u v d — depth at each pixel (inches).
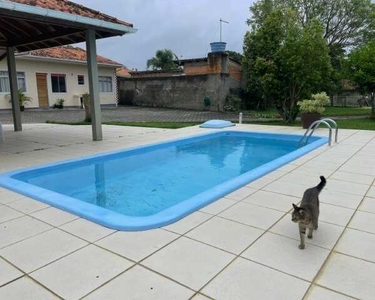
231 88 791.7
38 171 209.8
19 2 222.7
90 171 244.4
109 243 103.4
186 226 115.8
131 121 541.3
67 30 313.4
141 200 185.6
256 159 294.4
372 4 922.1
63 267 89.7
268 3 917.2
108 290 79.3
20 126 402.3
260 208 133.6
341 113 699.4
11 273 87.0
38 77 765.3
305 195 109.4
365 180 175.2
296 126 439.2
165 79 853.2
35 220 123.0
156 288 79.9
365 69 496.7
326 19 954.1
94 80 310.3
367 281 82.7
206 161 286.0
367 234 109.6
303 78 456.8
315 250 98.4
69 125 460.8
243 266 89.5
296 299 75.7
